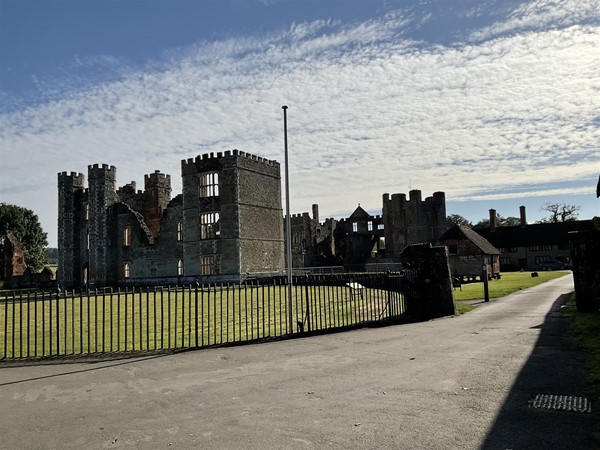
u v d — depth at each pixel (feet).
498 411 24.12
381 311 68.95
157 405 27.14
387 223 286.05
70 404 27.86
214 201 171.32
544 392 27.04
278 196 191.11
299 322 52.19
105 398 28.89
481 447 19.88
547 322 53.83
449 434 21.31
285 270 191.01
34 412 26.48
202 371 35.09
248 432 22.34
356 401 26.43
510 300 86.43
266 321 64.13
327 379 31.45
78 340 52.37
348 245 284.20
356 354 39.32
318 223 281.13
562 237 305.53
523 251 313.12
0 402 28.58
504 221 452.76
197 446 20.92
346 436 21.45
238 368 35.68
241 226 168.14
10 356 43.11
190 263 174.81
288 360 37.91
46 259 273.75
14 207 256.93
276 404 26.40
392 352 39.73
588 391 26.89
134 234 194.59
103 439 22.16
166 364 37.76
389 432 21.76
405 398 26.66
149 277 184.85
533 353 37.24
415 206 270.46
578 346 39.17
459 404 25.36
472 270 200.13
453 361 35.40
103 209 196.03
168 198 221.25
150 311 80.02
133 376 34.22
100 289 152.56
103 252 195.11
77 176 211.61
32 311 85.97
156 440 21.80
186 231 176.35
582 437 20.58
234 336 49.01
